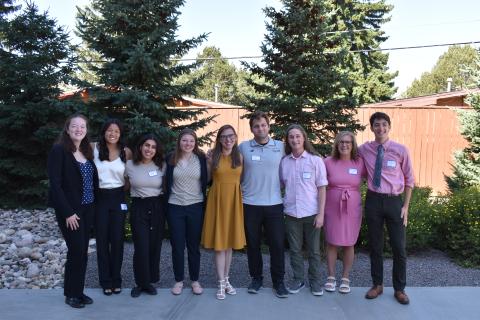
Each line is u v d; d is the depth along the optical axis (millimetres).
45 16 10008
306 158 4539
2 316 3947
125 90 7473
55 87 10062
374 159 4477
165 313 4082
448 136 13758
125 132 7688
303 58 7219
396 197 4375
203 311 4141
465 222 6555
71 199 4059
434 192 13766
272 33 7359
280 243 4520
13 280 5344
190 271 4590
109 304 4277
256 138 4543
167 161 4535
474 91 11125
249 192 4500
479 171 10578
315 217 4527
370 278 5309
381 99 27984
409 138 13820
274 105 7184
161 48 7719
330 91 7391
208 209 4516
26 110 9289
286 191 4613
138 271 4480
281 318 4004
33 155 9969
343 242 4535
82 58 15289
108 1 7883
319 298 4504
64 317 3947
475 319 4035
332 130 7496
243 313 4105
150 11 7820
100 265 4453
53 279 5355
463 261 6242
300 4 7379
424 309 4242
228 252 4582
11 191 10008
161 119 8312
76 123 4074
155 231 4504
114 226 4422
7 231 7641
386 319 4012
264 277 5312
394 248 4395
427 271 5758
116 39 7734
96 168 4289
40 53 9914
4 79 9852
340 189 4574
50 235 7688
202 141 8641
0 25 9812
